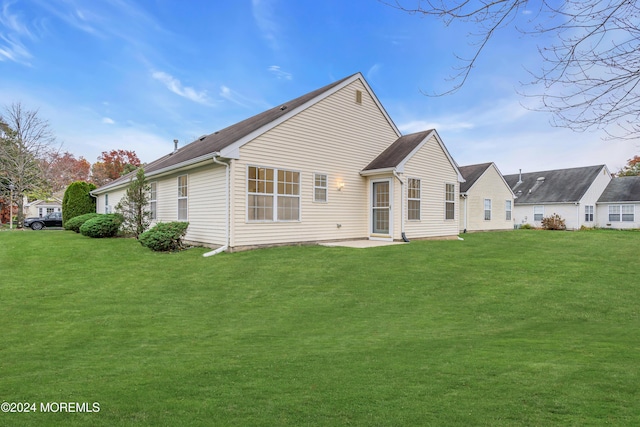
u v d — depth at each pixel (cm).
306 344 479
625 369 365
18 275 920
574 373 354
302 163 1293
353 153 1454
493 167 2545
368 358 412
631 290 754
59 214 2959
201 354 444
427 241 1410
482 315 623
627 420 265
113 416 279
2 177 3062
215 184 1205
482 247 1251
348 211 1431
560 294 730
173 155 2003
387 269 926
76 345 496
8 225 3700
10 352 468
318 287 795
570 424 260
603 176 3089
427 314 629
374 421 266
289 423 265
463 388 322
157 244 1188
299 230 1282
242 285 820
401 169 1374
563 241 1441
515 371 361
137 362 419
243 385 337
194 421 269
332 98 1388
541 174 3397
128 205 1533
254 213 1178
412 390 320
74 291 788
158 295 760
